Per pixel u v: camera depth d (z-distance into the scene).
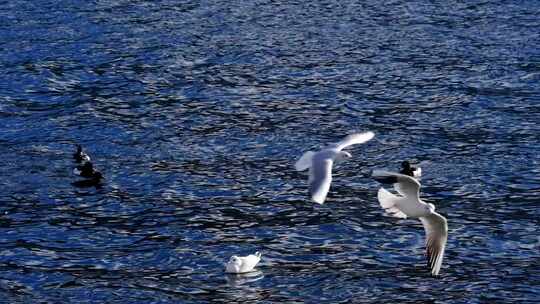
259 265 36.12
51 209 41.66
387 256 36.97
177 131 52.31
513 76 62.44
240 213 41.22
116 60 65.75
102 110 55.84
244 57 66.88
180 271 35.66
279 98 58.41
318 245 38.00
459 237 38.62
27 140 50.75
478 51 68.31
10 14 76.62
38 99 57.84
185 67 64.56
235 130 52.50
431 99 58.09
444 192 43.66
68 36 71.06
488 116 54.69
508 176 45.44
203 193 43.50
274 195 43.25
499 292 33.94
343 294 33.75
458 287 34.28
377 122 54.00
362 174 46.12
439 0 84.62
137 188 44.09
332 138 51.41
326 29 74.75
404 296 33.62
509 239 38.44
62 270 35.72
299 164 19.11
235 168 46.72
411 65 65.19
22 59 65.31
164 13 78.62
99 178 45.16
